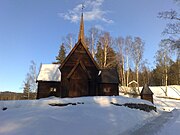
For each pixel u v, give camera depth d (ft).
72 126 33.35
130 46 198.18
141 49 197.16
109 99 73.20
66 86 99.04
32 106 56.44
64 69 100.94
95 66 102.94
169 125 44.37
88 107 53.57
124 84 193.16
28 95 183.62
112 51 182.60
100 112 50.14
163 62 188.96
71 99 66.85
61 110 46.29
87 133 31.42
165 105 136.26
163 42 65.51
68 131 30.58
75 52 103.24
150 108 85.87
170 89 212.84
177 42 63.00
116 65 180.75
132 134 33.94
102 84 114.11
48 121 33.63
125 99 78.43
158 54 186.80
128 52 197.47
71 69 101.40
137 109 74.49
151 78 266.57
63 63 100.37
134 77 229.45
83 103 66.33
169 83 254.06
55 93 114.62
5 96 178.91
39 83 115.03
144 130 37.83
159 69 205.16
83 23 129.29
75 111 46.03
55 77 117.80
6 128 29.55
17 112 44.24
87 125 35.58
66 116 40.19
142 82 248.73
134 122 49.47
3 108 52.80
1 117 38.45
